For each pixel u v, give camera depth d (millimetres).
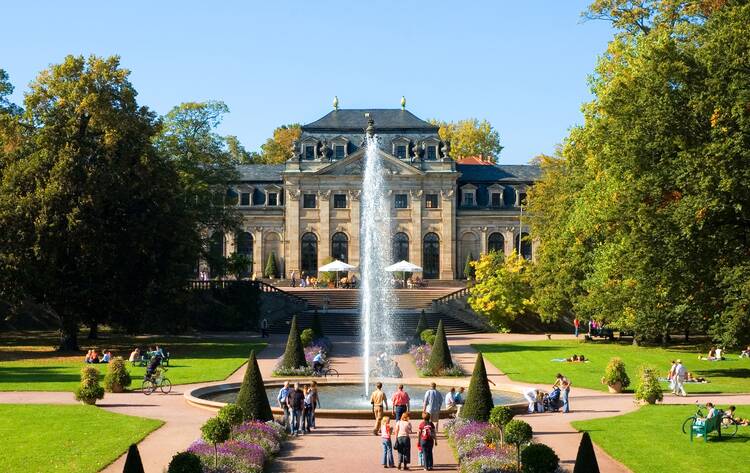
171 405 40656
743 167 42500
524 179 119250
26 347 69062
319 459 30062
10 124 66500
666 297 50031
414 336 75188
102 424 34594
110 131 65188
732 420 33469
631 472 27531
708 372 54344
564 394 39969
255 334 84875
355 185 114312
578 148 72938
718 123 43531
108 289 65125
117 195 64875
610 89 53344
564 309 89375
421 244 114312
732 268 45250
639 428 34656
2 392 43625
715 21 46469
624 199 48938
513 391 45281
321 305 94375
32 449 29781
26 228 62781
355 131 116125
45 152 64438
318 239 114500
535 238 96812
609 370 46875
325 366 54125
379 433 34625
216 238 97312
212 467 26109
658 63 46781
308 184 114625
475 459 28031
